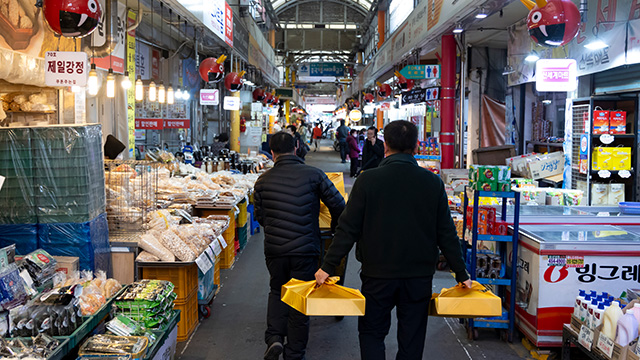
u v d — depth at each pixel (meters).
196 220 5.12
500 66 11.80
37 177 3.58
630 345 2.88
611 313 3.01
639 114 6.46
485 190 4.12
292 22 30.77
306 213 3.47
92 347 2.79
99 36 6.69
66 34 4.24
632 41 5.75
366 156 10.59
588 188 6.60
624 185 6.56
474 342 4.06
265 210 3.54
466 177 8.54
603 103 6.81
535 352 3.77
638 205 5.12
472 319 4.08
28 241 3.59
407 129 2.81
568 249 3.67
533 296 3.77
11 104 6.22
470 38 10.76
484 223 4.15
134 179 4.63
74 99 6.50
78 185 3.60
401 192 2.69
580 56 6.92
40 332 2.74
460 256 2.74
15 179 3.58
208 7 9.19
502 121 11.84
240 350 3.87
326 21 30.72
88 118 7.23
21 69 5.08
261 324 4.41
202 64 9.76
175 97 10.36
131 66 8.64
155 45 11.06
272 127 22.45
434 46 11.46
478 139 11.84
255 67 16.25
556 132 9.20
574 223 4.52
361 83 25.59
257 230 8.53
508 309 4.17
